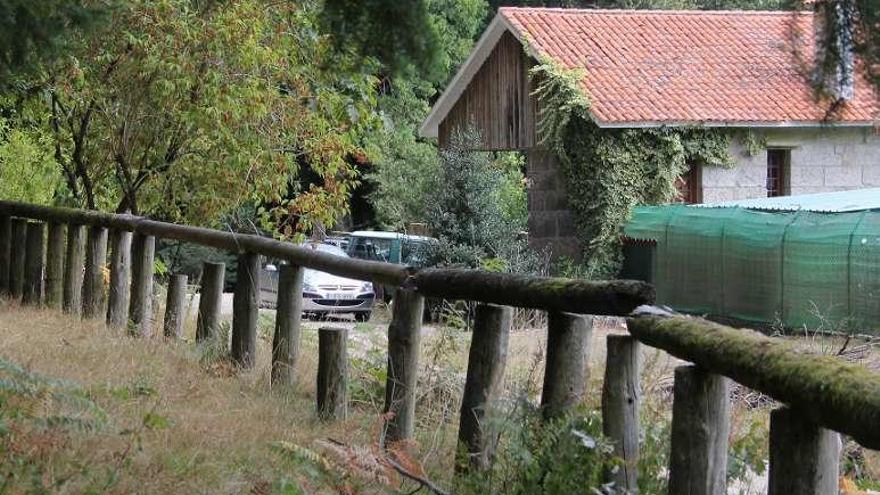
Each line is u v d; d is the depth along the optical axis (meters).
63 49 8.91
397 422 6.94
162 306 13.20
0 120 17.45
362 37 5.41
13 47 7.94
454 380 7.91
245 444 6.52
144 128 16.39
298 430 7.20
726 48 28.30
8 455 5.34
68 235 12.67
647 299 4.88
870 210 19.27
